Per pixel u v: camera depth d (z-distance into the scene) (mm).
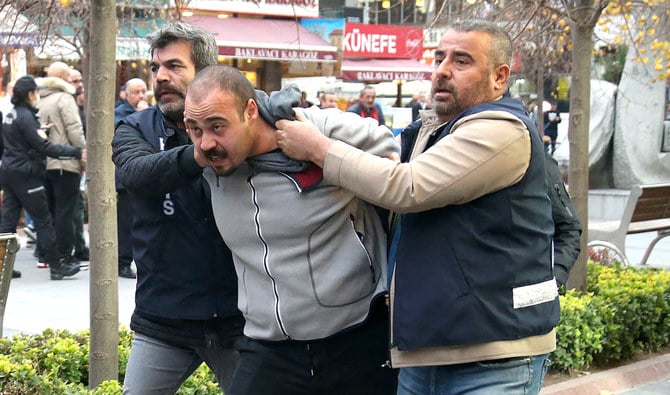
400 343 3002
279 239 3113
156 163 3270
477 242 2918
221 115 2916
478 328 2895
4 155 9711
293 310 3143
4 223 9852
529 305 2973
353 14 19141
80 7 8195
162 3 8586
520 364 2990
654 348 6938
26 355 5039
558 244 4539
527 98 16578
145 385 3658
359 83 19859
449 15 7785
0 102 12031
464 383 2998
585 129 6727
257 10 15133
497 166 2869
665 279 7348
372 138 3145
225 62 16578
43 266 10516
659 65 9609
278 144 3037
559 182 4559
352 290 3148
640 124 16453
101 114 4551
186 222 3486
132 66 13930
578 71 6664
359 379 3279
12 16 8047
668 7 8328
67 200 9875
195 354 3754
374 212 3252
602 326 6332
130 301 8656
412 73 18078
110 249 4645
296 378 3254
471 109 3002
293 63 17578
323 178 3047
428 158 2891
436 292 2924
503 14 7520
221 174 3037
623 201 15258
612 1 7016
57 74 10156
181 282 3545
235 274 3551
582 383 6016
